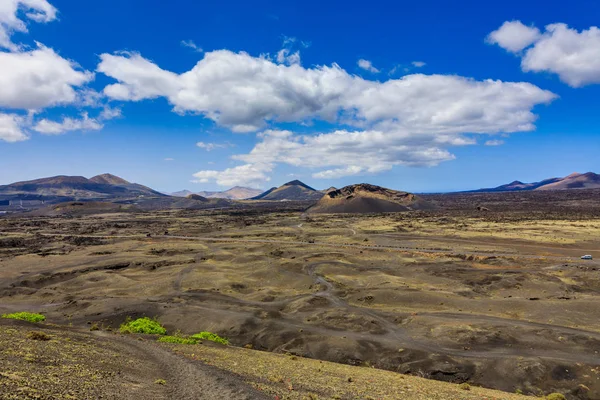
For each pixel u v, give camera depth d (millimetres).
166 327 68750
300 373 31016
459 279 97000
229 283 97625
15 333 28859
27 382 15938
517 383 44656
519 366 47312
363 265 116375
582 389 42500
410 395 26828
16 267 120938
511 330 59125
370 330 63312
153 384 20875
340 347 56438
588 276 91625
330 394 23578
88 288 97188
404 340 58656
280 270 110312
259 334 63781
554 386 43562
